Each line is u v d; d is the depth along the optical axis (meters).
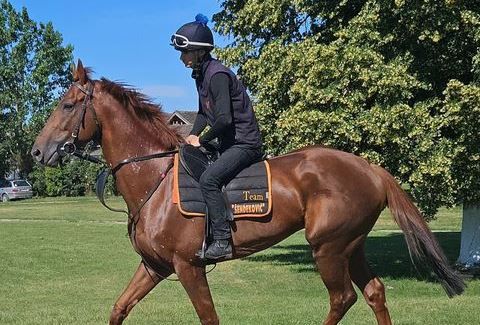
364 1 13.24
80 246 19.78
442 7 11.68
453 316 7.83
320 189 5.54
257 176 5.55
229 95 5.41
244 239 5.53
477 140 11.61
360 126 11.99
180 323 7.81
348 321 7.58
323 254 5.57
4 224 27.94
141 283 5.72
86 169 52.03
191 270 5.50
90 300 10.98
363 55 11.83
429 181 11.88
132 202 5.70
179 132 6.08
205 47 5.49
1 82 56.69
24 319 8.24
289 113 12.73
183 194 5.45
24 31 57.50
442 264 5.69
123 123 5.77
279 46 13.55
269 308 8.99
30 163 57.00
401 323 7.39
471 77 12.66
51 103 57.84
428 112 11.84
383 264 15.59
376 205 5.73
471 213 14.08
